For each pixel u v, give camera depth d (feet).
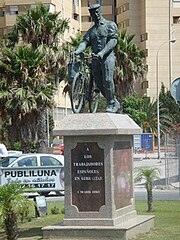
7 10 269.85
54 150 150.71
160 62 336.08
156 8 335.88
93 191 42.86
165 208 61.57
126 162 45.83
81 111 45.34
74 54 44.70
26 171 78.13
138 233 43.73
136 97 281.33
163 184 87.81
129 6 342.44
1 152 101.71
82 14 333.21
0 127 153.79
